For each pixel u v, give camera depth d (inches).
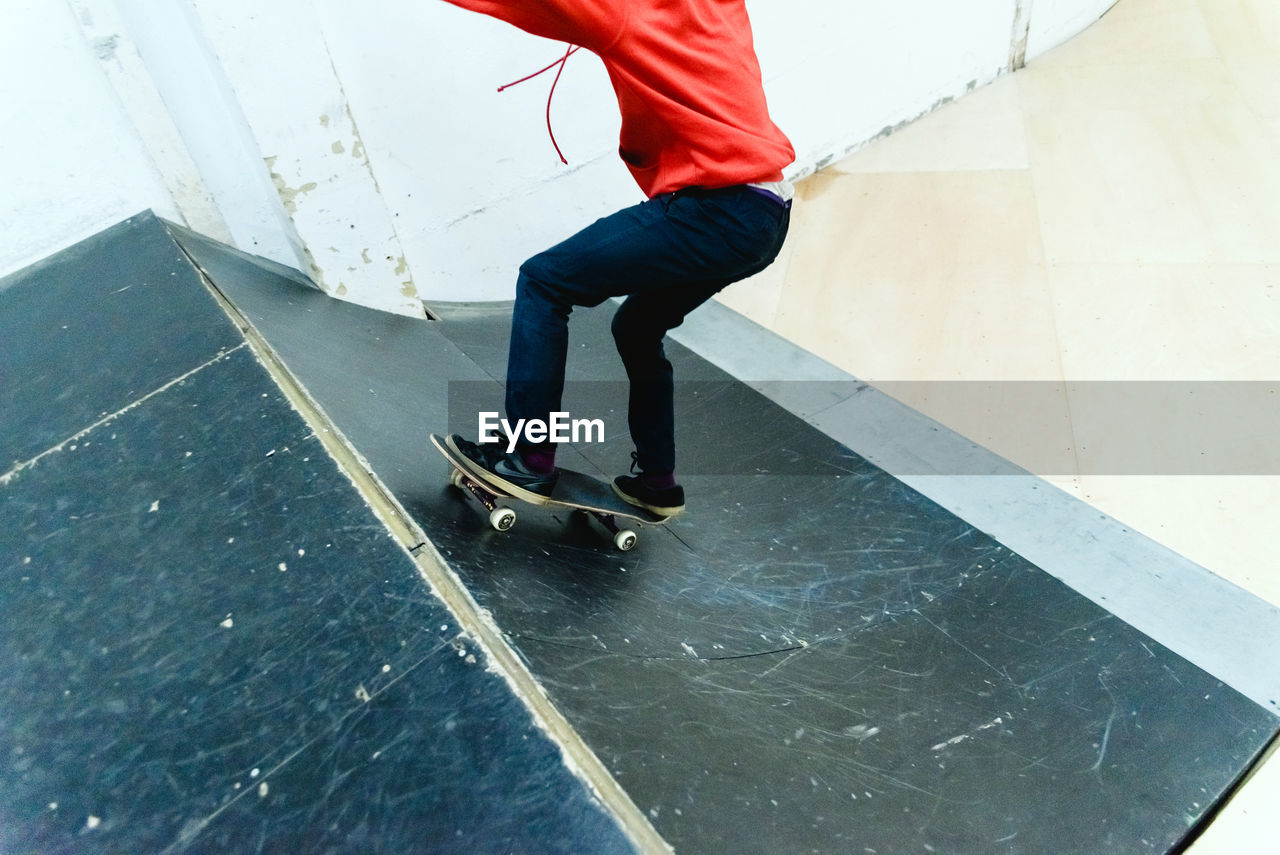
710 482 102.3
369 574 59.7
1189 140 162.7
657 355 73.5
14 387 85.9
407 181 123.0
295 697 52.4
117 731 52.2
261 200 117.5
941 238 148.3
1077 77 187.6
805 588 86.0
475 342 122.5
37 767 50.8
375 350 105.6
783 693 68.1
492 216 134.2
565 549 77.6
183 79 105.0
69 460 74.5
